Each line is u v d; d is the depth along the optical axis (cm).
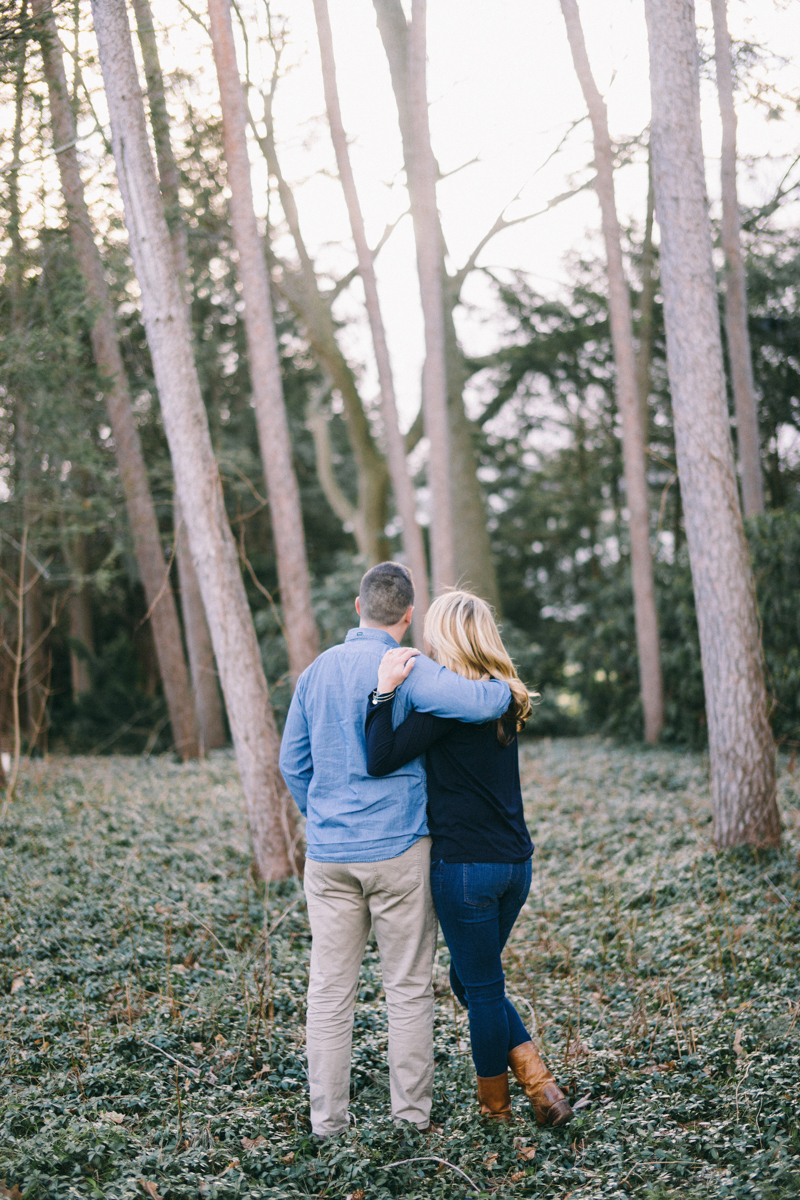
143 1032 338
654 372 1412
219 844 685
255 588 1698
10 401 895
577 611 2142
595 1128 272
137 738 1527
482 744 274
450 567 1091
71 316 783
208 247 1125
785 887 509
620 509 1867
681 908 500
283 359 1859
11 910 475
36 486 945
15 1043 332
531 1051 282
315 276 1520
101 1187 234
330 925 273
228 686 586
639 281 1303
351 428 1705
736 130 945
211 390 1552
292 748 286
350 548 2370
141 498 1193
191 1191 234
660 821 733
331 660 281
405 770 271
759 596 1062
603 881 575
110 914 489
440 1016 371
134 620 1947
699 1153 259
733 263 1023
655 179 575
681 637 1230
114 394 1017
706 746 1138
